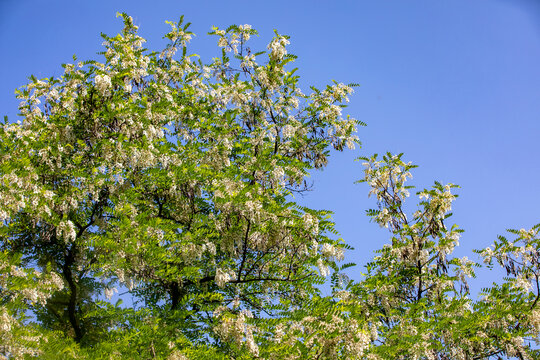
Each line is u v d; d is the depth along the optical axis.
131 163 11.69
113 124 12.14
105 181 11.70
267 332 9.00
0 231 10.51
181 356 8.81
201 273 11.51
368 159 13.34
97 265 10.64
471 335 10.87
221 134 12.98
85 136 12.43
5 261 9.12
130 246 9.91
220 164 12.50
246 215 10.62
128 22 14.82
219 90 14.18
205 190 12.64
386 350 9.08
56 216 10.72
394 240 12.52
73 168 11.90
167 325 9.66
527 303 11.47
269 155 13.27
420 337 9.66
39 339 8.41
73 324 11.33
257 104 13.84
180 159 12.59
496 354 10.74
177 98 14.67
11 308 8.51
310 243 10.70
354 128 14.52
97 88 11.80
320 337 8.59
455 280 12.21
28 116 12.97
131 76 13.02
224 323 9.05
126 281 10.22
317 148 14.41
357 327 8.80
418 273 12.27
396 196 12.94
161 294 12.17
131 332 9.23
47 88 12.65
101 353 8.70
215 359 9.03
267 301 12.16
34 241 11.80
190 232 11.30
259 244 11.17
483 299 12.06
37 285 9.38
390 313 10.86
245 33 14.35
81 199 11.48
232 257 11.57
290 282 11.62
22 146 11.62
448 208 12.30
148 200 12.59
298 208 10.70
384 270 12.49
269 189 11.96
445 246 12.04
